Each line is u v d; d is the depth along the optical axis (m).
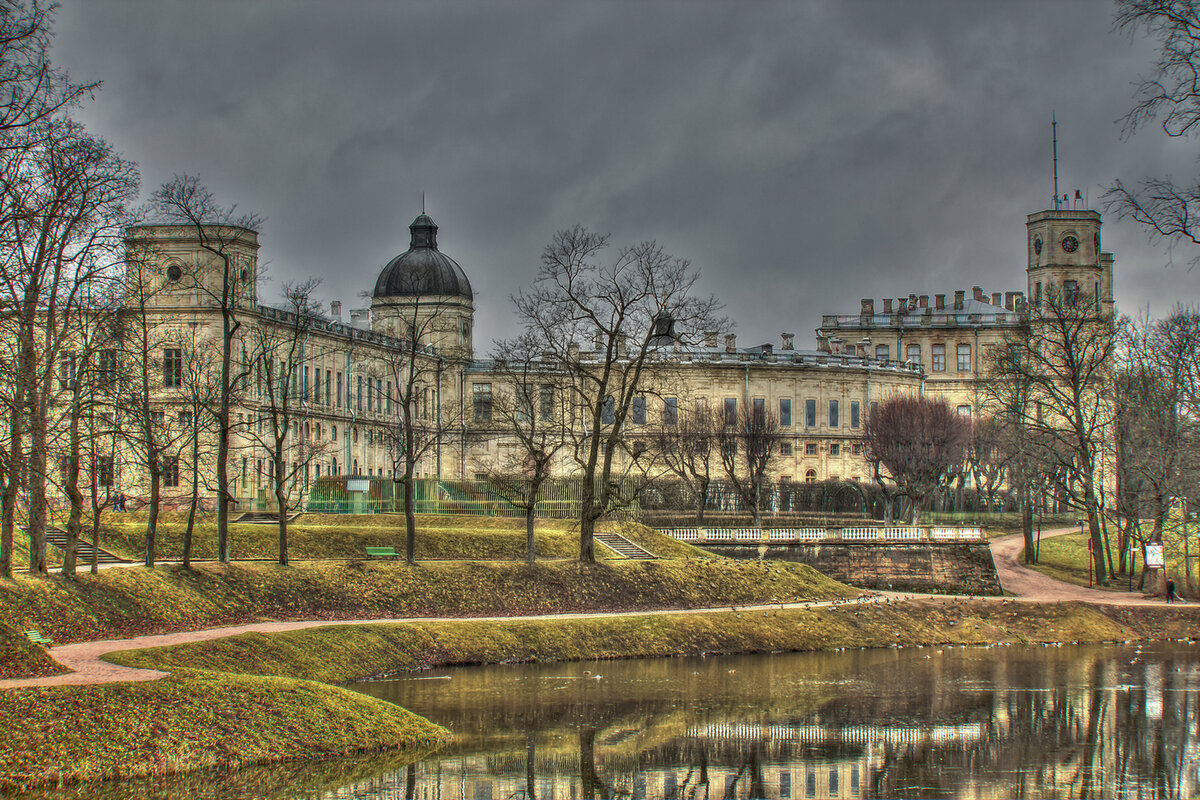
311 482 123.19
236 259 114.56
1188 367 109.19
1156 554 108.31
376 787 46.97
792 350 186.00
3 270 56.59
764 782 50.31
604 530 113.56
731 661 79.06
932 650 85.88
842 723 60.19
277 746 49.91
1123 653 85.06
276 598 77.88
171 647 60.09
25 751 45.25
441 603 85.12
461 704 62.28
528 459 120.88
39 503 66.56
